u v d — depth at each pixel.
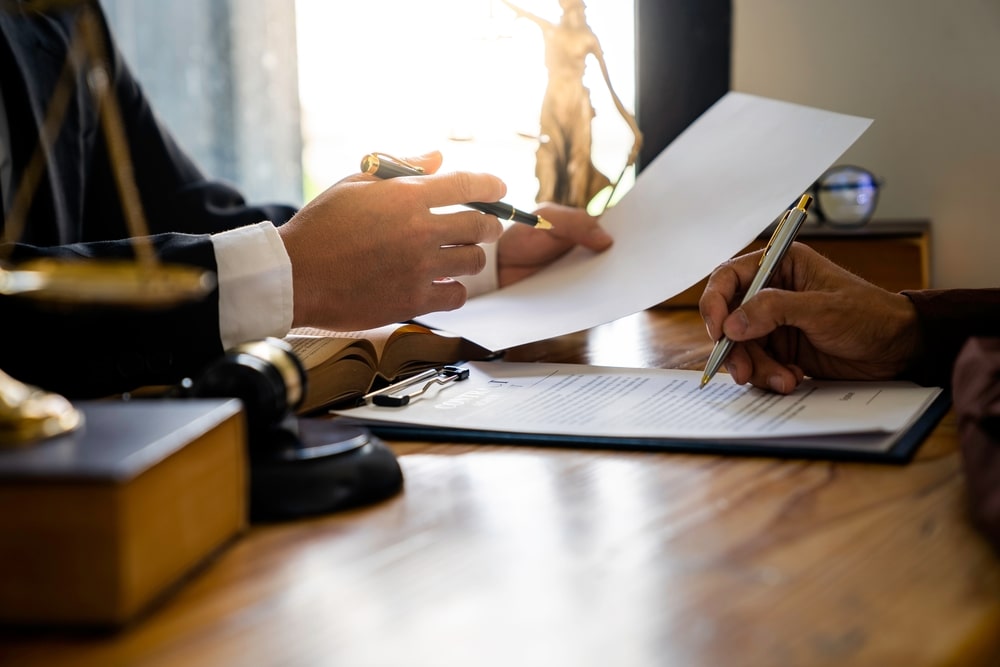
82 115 1.49
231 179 2.48
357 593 0.44
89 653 0.39
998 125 1.77
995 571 0.44
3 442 0.43
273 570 0.47
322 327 1.00
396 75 2.34
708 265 1.00
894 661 0.36
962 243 1.82
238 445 0.51
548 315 1.04
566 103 1.49
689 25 1.86
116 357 0.84
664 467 0.63
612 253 1.17
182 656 0.38
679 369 0.98
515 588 0.44
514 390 0.86
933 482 0.58
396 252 0.99
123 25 2.48
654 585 0.44
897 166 1.83
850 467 0.62
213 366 0.59
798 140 1.11
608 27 1.88
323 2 2.37
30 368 0.82
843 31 1.82
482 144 1.76
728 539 0.50
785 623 0.40
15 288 0.41
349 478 0.56
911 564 0.45
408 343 0.97
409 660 0.38
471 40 1.68
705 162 1.19
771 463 0.63
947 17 1.77
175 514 0.44
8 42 1.38
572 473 0.62
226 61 2.45
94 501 0.40
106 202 1.55
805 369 0.88
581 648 0.38
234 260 0.91
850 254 1.50
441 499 0.58
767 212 1.03
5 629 0.41
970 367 0.58
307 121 2.44
